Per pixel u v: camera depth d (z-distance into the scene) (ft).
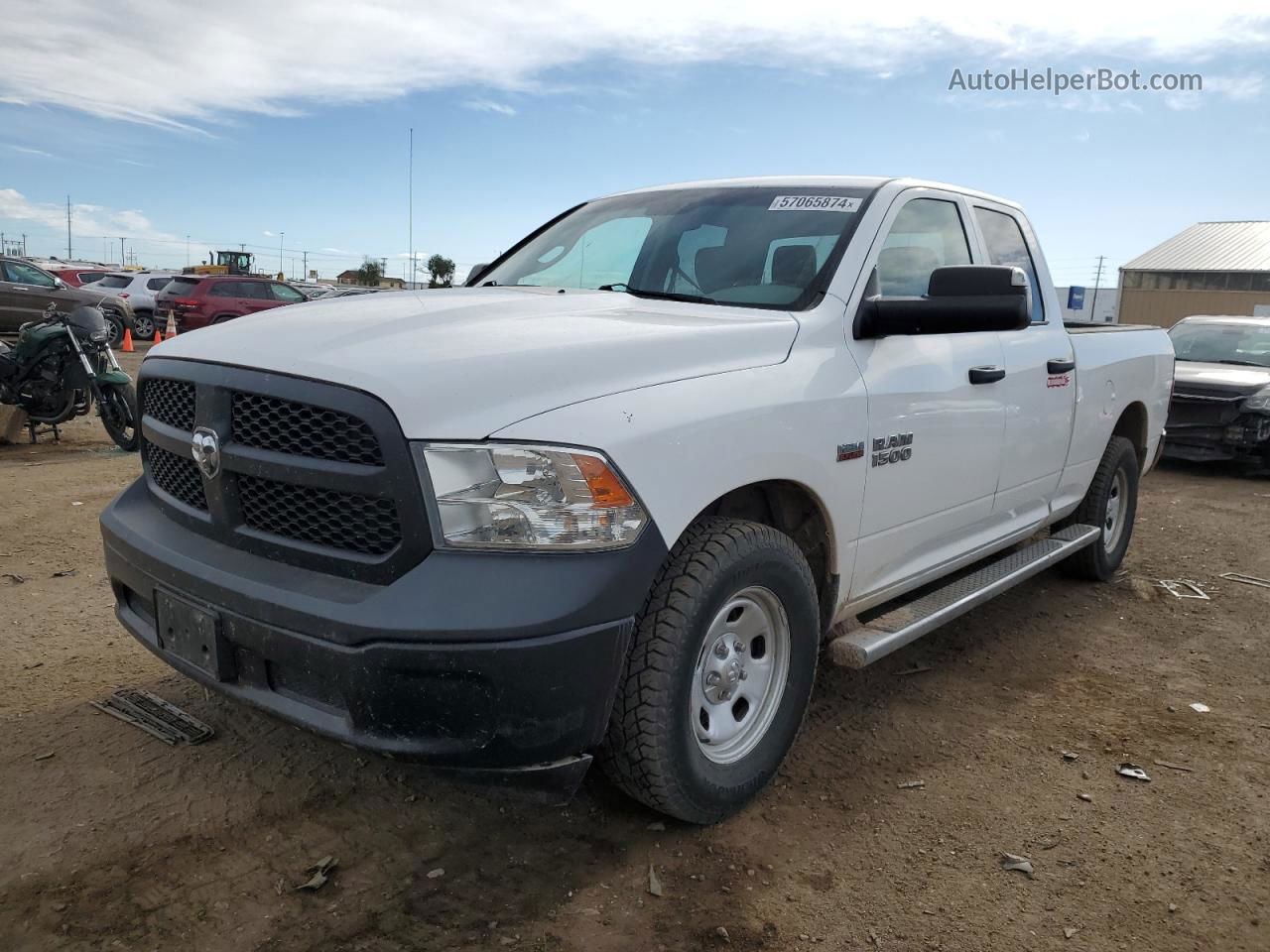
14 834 8.68
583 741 7.57
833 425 9.68
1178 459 35.58
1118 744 11.35
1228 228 159.84
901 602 13.21
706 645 8.81
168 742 10.46
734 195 12.26
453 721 7.17
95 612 14.43
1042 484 14.65
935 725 11.71
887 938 7.74
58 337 28.78
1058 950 7.66
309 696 7.75
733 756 9.24
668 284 11.34
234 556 8.28
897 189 11.73
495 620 7.00
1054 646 14.73
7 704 11.23
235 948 7.36
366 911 7.84
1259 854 9.11
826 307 10.27
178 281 73.51
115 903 7.81
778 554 9.02
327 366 7.63
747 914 7.98
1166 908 8.23
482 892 8.14
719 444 8.37
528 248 13.62
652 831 9.13
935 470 11.50
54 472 24.99
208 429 8.37
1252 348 36.09
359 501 7.52
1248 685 13.37
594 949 7.50
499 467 7.24
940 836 9.23
